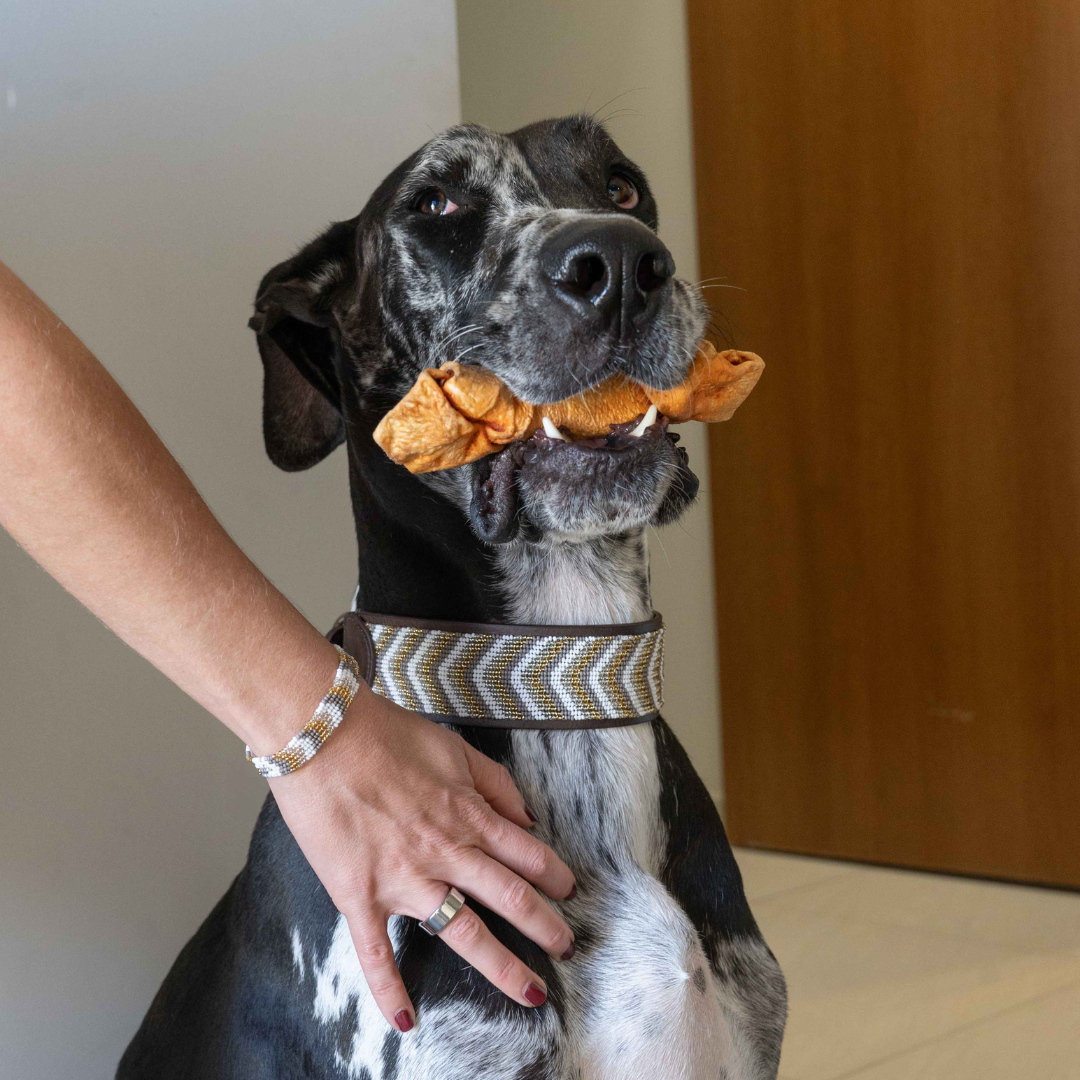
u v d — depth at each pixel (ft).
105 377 2.73
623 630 3.74
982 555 9.68
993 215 9.32
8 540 4.87
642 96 10.93
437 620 3.74
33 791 4.97
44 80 4.95
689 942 3.52
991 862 9.87
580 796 3.70
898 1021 7.20
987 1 9.14
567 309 3.42
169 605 2.73
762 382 10.87
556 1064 3.25
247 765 5.67
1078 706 9.29
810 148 10.32
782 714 11.02
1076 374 9.03
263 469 5.69
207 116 5.43
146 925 5.31
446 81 6.33
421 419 3.41
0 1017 4.89
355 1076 3.38
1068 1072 6.44
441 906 3.07
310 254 4.47
